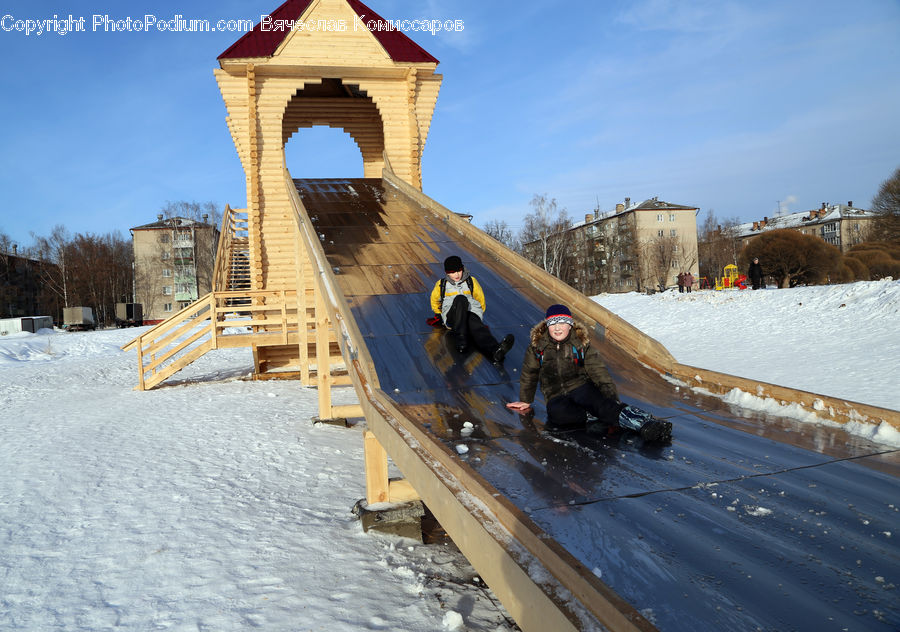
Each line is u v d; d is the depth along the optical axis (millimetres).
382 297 7781
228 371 19094
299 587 4398
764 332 19641
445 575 4801
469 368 5934
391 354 6152
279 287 15602
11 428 10250
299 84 15398
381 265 9047
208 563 4746
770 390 4930
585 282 74688
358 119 19484
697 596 2260
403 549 5328
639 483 3400
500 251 9703
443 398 5191
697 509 3037
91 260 76062
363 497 6621
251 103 14953
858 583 2332
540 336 4605
